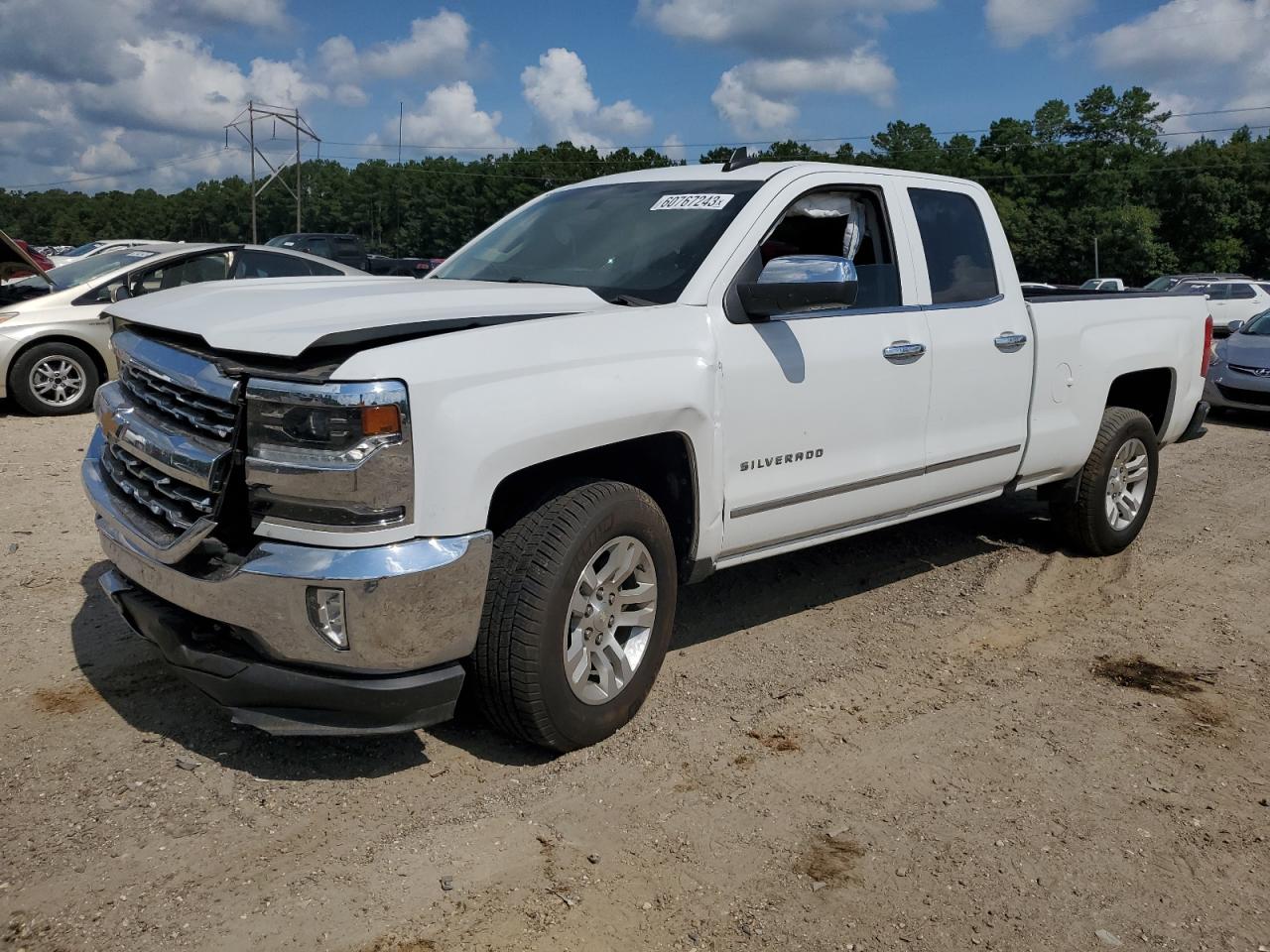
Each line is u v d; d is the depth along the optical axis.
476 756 3.45
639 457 3.76
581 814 3.12
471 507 2.98
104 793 3.11
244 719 3.02
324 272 10.71
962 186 5.04
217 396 2.93
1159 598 5.37
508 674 3.21
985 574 5.59
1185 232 89.69
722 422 3.72
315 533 2.86
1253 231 88.12
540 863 2.88
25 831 2.91
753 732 3.71
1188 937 2.71
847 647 4.54
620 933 2.61
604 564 3.46
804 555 5.78
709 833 3.06
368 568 2.83
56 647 4.14
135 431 3.26
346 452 2.81
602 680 3.50
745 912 2.72
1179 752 3.71
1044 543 6.20
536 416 3.10
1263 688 4.29
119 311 3.60
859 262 4.45
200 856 2.83
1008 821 3.21
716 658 4.35
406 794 3.19
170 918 2.58
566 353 3.24
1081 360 5.45
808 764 3.50
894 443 4.46
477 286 3.83
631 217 4.30
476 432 2.97
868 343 4.27
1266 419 12.20
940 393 4.63
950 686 4.18
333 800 3.13
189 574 3.01
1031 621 4.97
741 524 3.91
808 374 4.00
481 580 3.04
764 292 3.64
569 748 3.43
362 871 2.80
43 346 9.40
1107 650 4.65
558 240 4.39
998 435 5.01
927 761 3.56
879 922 2.71
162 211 140.75
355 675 2.95
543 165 105.38
